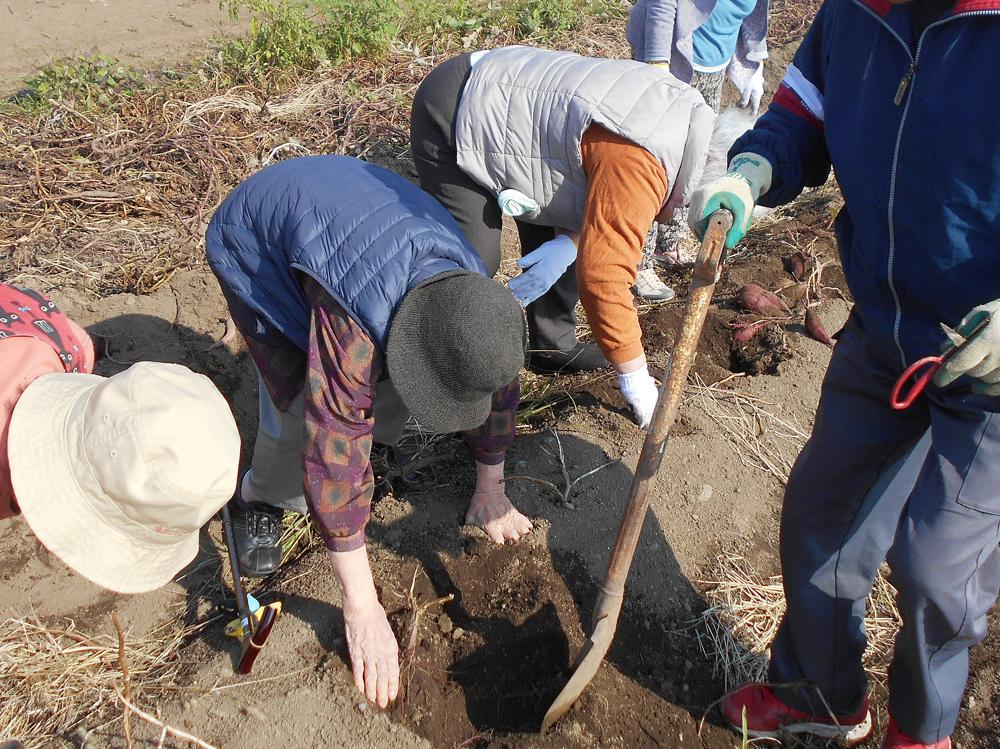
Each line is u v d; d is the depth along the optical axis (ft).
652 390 8.86
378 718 7.54
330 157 7.41
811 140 6.68
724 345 12.23
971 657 8.96
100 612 8.85
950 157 5.24
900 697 6.75
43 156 14.34
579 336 12.61
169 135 15.06
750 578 9.33
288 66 18.26
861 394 6.56
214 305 12.14
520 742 7.56
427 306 5.84
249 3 19.88
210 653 8.19
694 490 9.92
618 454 10.06
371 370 6.18
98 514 4.82
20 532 9.41
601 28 22.36
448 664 8.11
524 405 11.12
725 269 13.78
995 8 4.85
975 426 5.71
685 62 12.38
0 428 5.08
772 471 10.44
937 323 5.89
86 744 7.45
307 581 8.67
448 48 20.15
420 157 8.98
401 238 6.26
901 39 5.36
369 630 7.32
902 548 6.00
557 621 8.33
